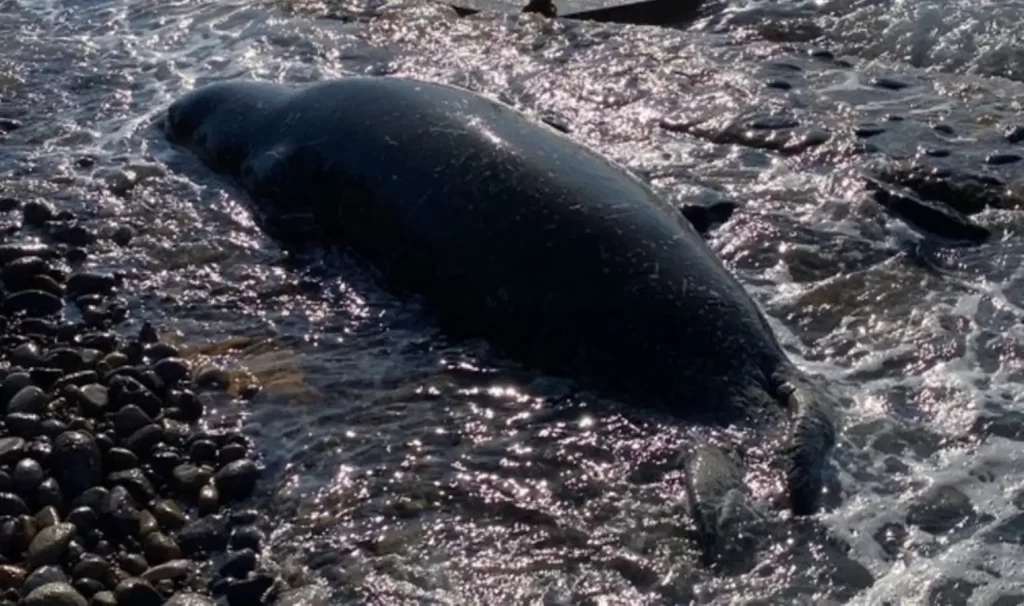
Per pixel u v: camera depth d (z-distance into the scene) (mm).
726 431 5887
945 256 7367
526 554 5359
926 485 5590
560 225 6477
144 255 7750
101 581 5352
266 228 7926
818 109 9188
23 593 5254
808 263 7297
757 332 6188
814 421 5750
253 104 8617
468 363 6594
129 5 12023
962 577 5090
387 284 7277
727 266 7324
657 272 6266
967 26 10781
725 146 8680
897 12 11109
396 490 5762
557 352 6418
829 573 5152
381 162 7199
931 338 6602
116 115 9695
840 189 7996
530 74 9906
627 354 6211
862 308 6902
